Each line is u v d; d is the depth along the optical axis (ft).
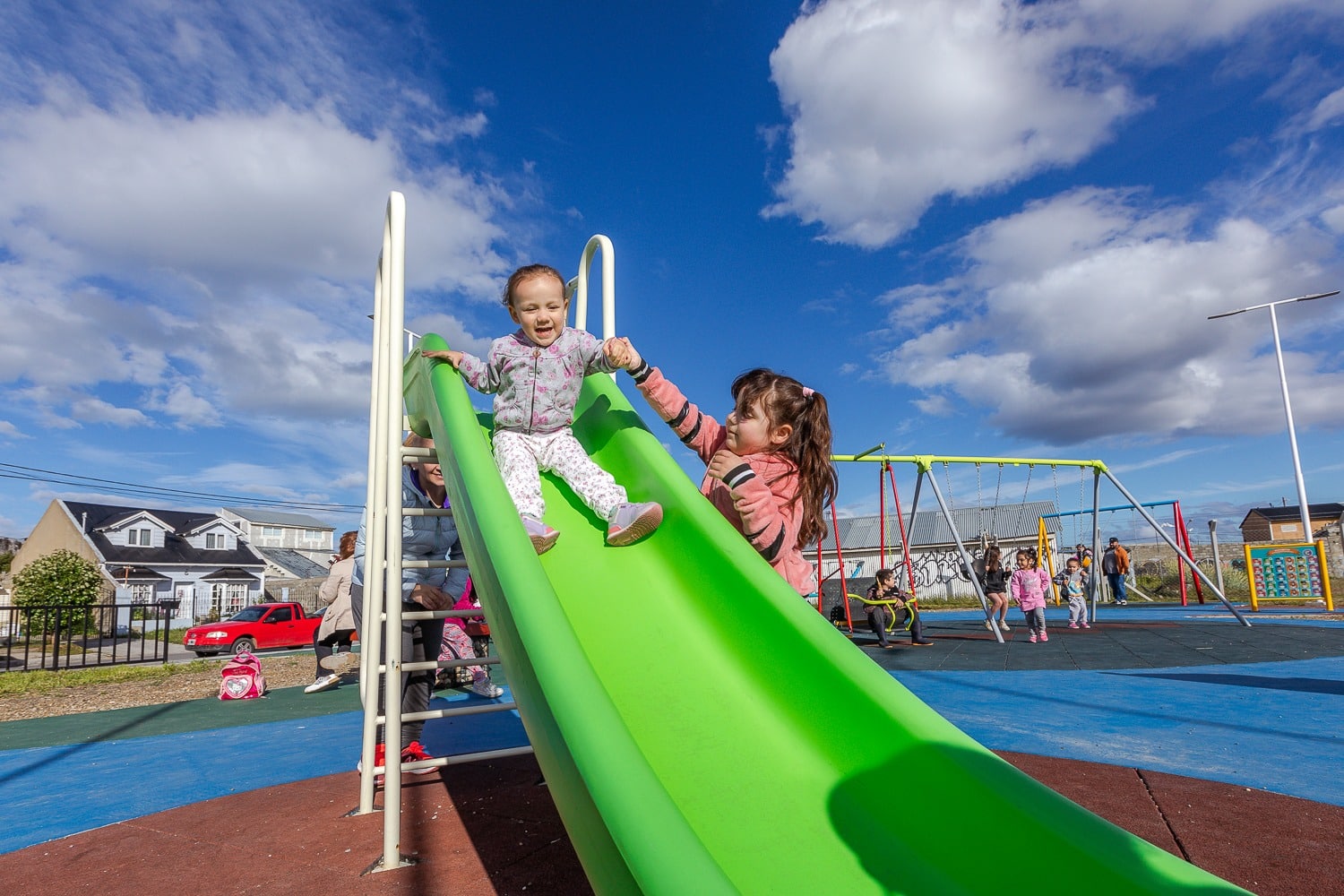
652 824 3.93
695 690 7.05
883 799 5.84
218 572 140.67
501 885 7.77
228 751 16.53
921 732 5.95
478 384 9.99
